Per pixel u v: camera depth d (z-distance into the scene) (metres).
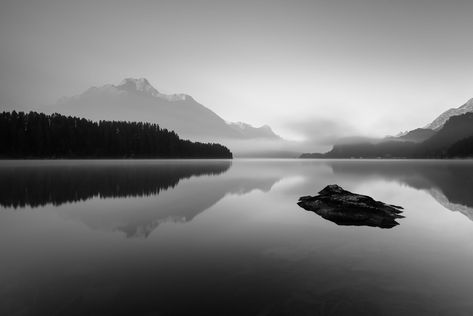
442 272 10.66
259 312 7.89
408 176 58.12
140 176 52.03
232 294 8.86
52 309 7.95
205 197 29.05
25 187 34.16
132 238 14.80
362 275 10.31
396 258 12.11
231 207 23.78
